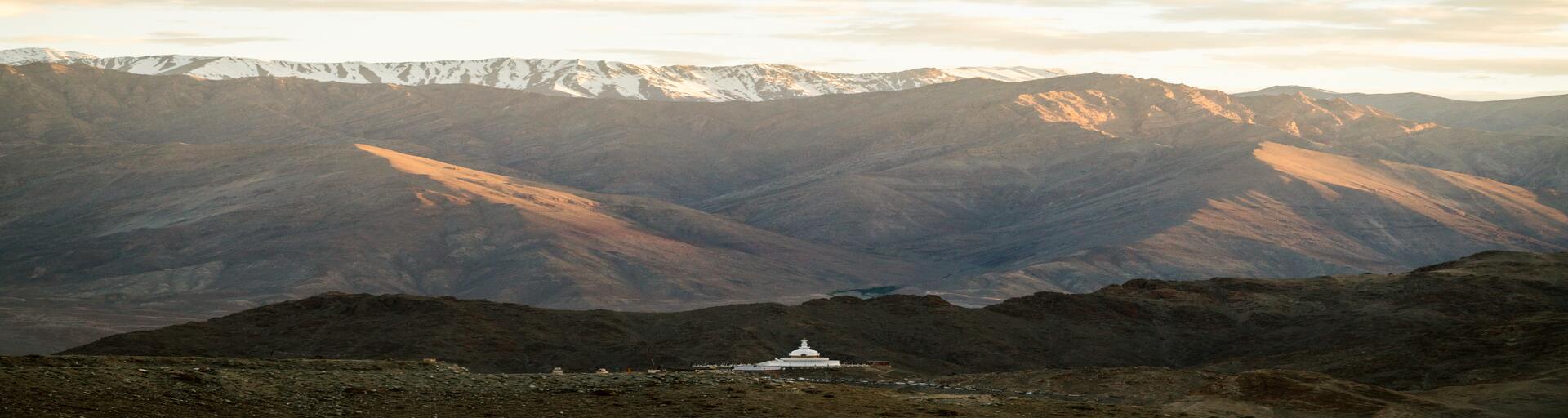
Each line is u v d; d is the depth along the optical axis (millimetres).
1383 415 82188
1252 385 89062
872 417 63531
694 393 66188
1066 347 189750
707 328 184500
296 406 58344
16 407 51625
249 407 57344
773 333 179250
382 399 61500
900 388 86875
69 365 61188
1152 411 75688
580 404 62375
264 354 172750
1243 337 198000
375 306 189125
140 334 175375
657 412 61031
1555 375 104250
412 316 184375
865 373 111875
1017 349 185500
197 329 180125
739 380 72938
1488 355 127938
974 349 182625
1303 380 89062
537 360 172375
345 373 67125
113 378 58500
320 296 194375
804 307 195750
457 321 181625
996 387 94562
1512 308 196375
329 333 179500
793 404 65250
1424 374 130250
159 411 54375
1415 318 190875
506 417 58719
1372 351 142625
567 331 185000
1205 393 89125
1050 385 93688
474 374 71000
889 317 194375
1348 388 88438
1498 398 94000
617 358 172000
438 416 58250
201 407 56094
